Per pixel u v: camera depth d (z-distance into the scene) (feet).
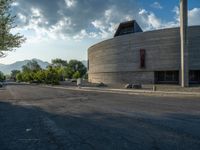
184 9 147.33
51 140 28.48
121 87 167.02
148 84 188.24
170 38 180.04
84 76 469.16
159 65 184.96
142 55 194.18
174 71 182.39
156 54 186.70
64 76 393.91
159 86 161.68
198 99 78.18
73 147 25.40
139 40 196.65
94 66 261.24
